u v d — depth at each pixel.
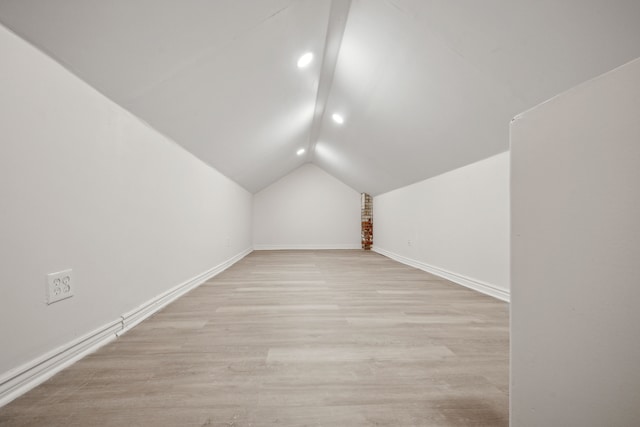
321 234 6.41
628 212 0.41
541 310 0.54
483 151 2.31
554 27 1.13
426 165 3.18
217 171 3.34
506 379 1.02
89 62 1.14
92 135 1.25
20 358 0.92
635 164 0.40
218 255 3.40
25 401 0.87
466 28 1.40
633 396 0.40
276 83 2.31
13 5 0.84
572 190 0.49
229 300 2.10
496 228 2.26
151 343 1.32
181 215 2.28
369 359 1.17
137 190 1.63
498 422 0.79
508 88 1.55
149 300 1.77
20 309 0.92
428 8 1.44
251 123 2.78
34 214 0.96
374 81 2.32
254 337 1.40
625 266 0.41
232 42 1.55
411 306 1.96
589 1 0.99
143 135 1.69
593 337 0.45
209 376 1.03
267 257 4.92
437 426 0.77
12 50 0.89
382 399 0.90
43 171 1.00
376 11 1.67
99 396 0.90
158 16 1.14
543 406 0.54
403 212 4.30
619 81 0.42
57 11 0.91
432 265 3.35
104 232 1.34
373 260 4.53
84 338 1.19
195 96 1.82
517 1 1.14
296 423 0.78
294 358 1.18
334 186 6.44
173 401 0.88
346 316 1.73
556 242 0.52
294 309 1.88
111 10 1.01
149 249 1.77
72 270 1.14
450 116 2.12
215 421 0.79
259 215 6.30
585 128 0.47
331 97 3.08
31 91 0.95
